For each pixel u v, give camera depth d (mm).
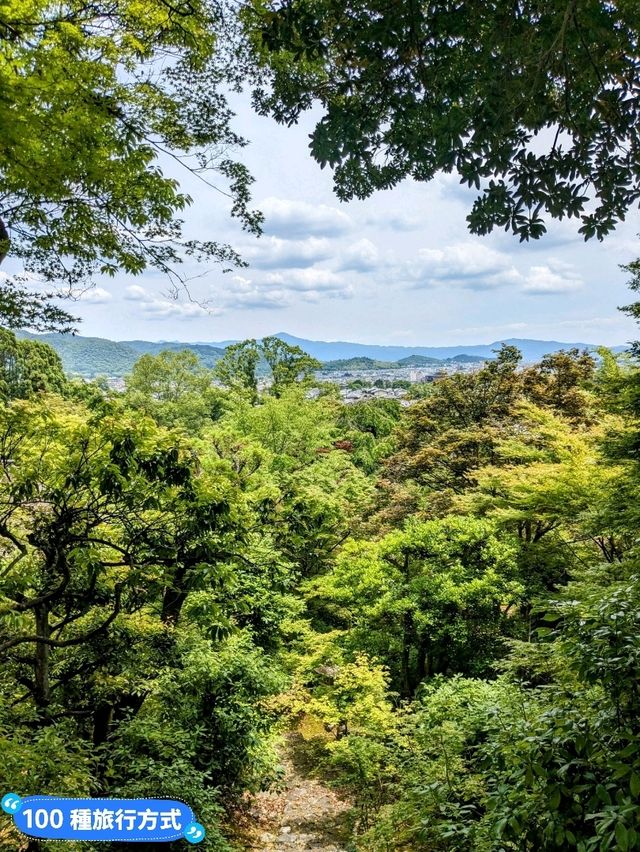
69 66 4438
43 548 5305
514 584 10703
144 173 5137
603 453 10180
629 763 2729
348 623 13781
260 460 17562
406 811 5336
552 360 20688
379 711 8391
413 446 22625
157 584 5867
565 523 12227
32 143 3988
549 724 3174
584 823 2859
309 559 15500
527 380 21188
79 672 6336
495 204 3018
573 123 2965
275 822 8938
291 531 6613
